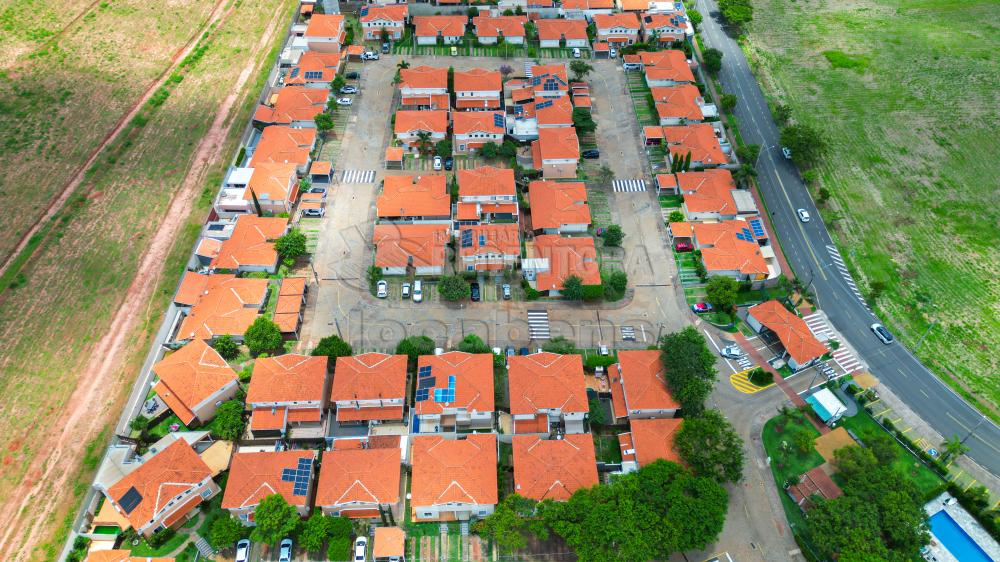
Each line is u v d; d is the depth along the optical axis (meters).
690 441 109.94
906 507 103.12
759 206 161.38
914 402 125.50
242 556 101.06
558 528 100.31
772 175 169.25
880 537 102.38
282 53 197.50
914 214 160.50
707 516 99.69
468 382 116.06
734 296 136.00
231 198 152.12
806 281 145.88
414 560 103.25
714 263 143.25
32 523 105.19
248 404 115.69
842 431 118.81
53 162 164.75
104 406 120.00
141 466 103.81
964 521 108.56
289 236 142.50
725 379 127.88
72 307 134.88
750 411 122.94
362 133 174.75
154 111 179.88
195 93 186.38
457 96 178.75
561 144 161.75
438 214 150.50
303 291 135.88
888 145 177.75
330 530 101.38
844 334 136.50
